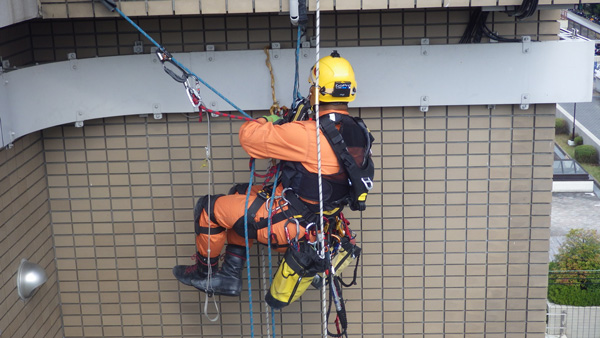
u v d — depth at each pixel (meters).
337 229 4.07
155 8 3.81
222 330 5.16
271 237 3.87
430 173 4.82
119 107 4.63
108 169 4.89
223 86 4.61
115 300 5.14
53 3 3.79
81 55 4.64
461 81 4.55
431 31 4.55
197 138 4.81
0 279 4.18
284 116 4.23
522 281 5.00
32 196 4.67
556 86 4.54
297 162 3.77
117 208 4.96
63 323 5.19
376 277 5.03
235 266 4.24
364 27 4.55
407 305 5.08
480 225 4.90
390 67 4.55
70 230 5.01
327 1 3.80
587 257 14.57
